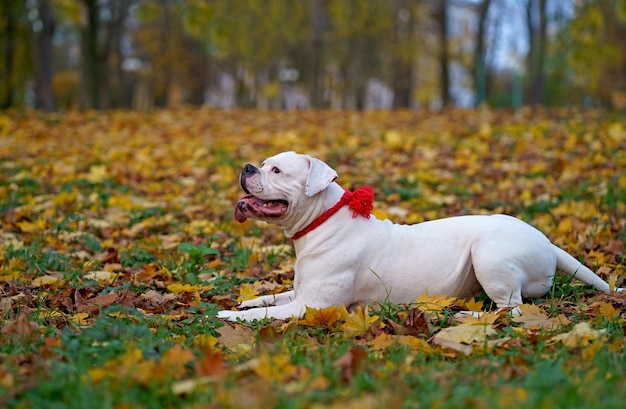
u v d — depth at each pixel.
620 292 4.69
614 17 28.75
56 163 10.40
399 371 3.28
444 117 16.33
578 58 23.44
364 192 4.59
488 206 7.80
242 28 32.06
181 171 10.06
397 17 28.88
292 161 4.55
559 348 3.74
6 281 5.27
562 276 5.03
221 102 49.75
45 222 7.03
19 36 23.25
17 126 14.70
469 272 4.63
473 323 4.03
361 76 34.59
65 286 5.23
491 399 2.86
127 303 4.74
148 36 35.75
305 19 32.31
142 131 14.24
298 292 4.63
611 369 3.34
